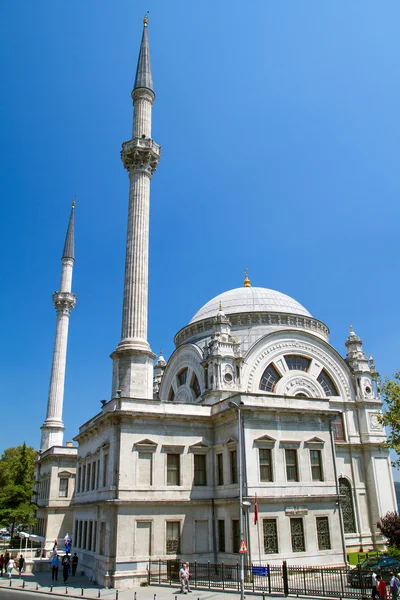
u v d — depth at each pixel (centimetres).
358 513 5319
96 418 4753
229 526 3978
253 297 6588
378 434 5722
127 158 5550
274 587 3234
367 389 5925
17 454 9706
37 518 7075
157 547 3906
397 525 4519
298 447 4169
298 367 5722
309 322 6300
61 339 7981
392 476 5634
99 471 4462
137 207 5294
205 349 5472
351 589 3109
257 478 3900
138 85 5903
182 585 3297
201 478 4322
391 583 2648
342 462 5466
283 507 3875
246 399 4141
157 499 4016
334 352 5909
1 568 4575
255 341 5547
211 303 6856
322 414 4331
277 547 3734
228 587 3375
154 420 4253
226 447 4209
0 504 6481
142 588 3531
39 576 4478
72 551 5188
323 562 3850
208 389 5091
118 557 3734
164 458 4188
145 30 6406
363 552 4953
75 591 3459
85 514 4822
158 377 7350
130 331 4819
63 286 8262
